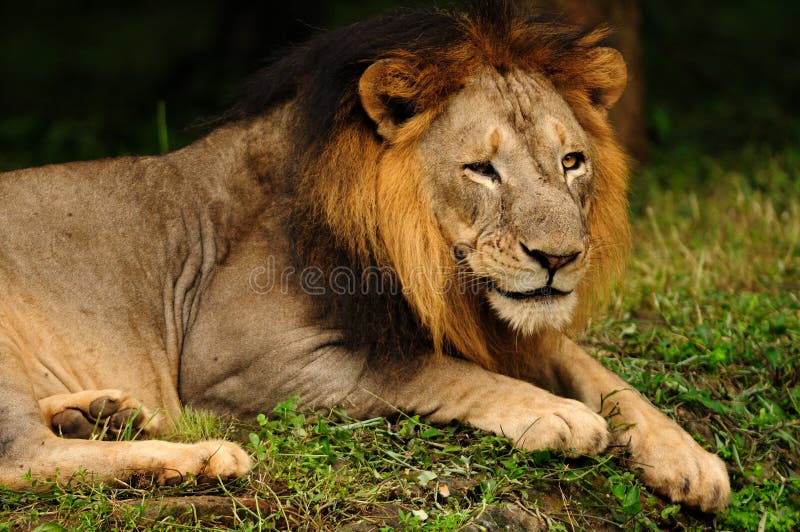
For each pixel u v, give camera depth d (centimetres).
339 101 820
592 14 1582
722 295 1130
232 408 855
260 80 916
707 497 802
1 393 775
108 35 2745
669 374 963
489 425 801
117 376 855
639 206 1523
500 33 832
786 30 2583
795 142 1808
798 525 845
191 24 2695
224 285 859
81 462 732
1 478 739
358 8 2211
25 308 841
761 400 938
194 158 909
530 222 771
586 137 841
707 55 2398
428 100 815
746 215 1429
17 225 862
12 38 2753
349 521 709
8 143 2036
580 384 876
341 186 820
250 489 732
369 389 834
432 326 826
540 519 745
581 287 883
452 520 707
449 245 820
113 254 873
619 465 816
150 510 693
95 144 1970
